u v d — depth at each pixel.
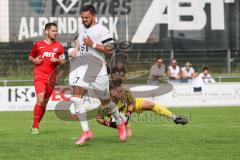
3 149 24.42
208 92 57.94
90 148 24.53
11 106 55.50
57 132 32.00
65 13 60.66
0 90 55.31
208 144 25.56
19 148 24.70
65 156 22.38
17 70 60.28
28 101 55.81
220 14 62.38
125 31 61.44
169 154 22.72
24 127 35.62
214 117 42.81
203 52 62.56
